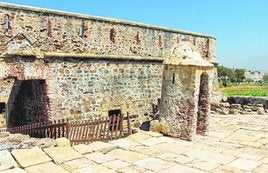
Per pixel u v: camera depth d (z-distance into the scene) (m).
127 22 15.20
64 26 12.94
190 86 10.55
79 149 8.76
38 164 7.57
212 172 7.38
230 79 80.69
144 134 10.85
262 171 7.48
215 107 18.27
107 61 14.40
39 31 12.26
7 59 11.55
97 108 14.05
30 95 14.24
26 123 14.93
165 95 11.27
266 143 10.38
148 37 16.41
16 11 11.67
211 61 20.86
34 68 12.17
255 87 58.12
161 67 17.19
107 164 7.80
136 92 15.80
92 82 13.84
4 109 14.81
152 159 8.26
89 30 13.76
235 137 11.22
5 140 8.96
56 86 12.70
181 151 9.03
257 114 17.20
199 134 11.55
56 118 12.68
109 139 11.29
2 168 7.20
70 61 13.08
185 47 11.33
